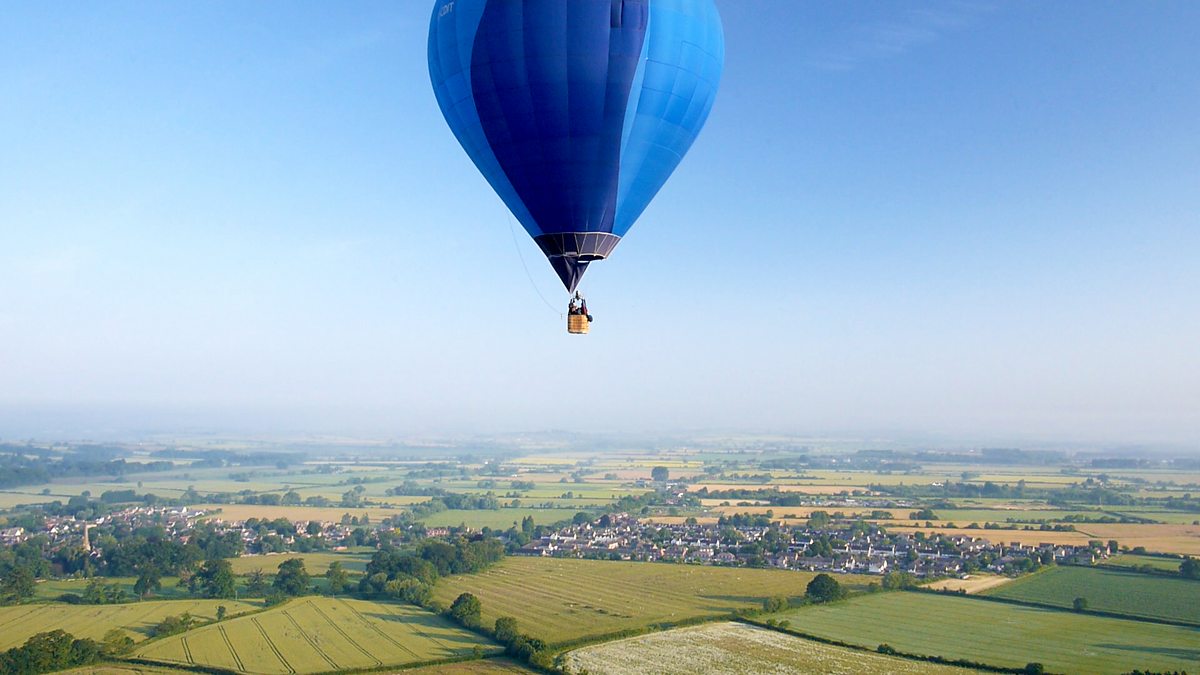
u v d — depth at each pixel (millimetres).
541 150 50094
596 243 52469
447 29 51312
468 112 51469
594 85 48656
